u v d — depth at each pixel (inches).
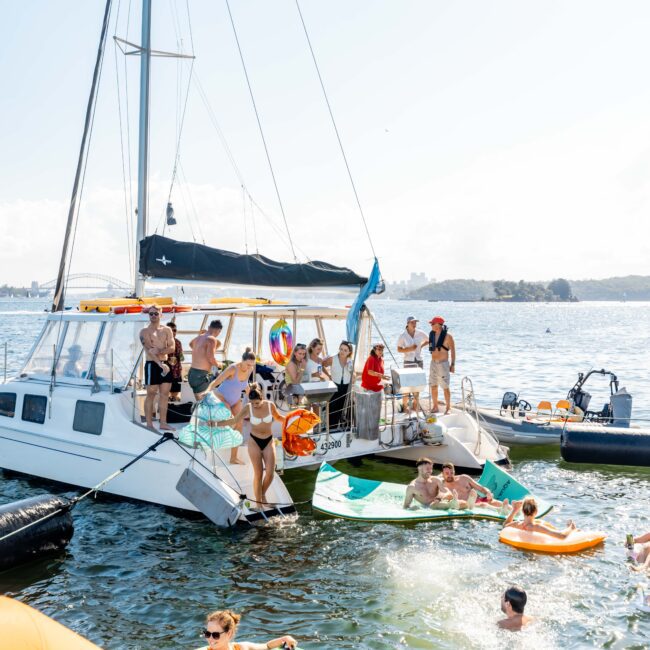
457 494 471.2
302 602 323.6
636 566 362.3
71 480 490.3
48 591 336.8
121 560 372.8
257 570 359.6
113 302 514.0
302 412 440.5
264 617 309.1
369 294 504.1
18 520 365.4
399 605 319.6
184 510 433.1
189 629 299.0
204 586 341.1
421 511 446.6
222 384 456.1
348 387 501.0
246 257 517.3
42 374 533.3
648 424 741.3
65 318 523.5
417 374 534.9
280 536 406.0
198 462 427.5
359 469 563.8
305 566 364.5
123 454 457.1
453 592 333.4
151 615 312.0
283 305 533.3
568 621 304.5
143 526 419.2
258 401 412.8
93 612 315.3
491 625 301.0
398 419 549.6
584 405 702.5
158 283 518.9
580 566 363.6
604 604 320.2
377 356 516.1
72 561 371.6
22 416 528.1
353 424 497.0
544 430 638.5
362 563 367.9
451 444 541.0
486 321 4394.7
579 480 534.6
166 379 455.2
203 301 592.7
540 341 2363.4
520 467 575.2
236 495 417.7
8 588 340.5
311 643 286.7
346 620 305.9
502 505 453.1
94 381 487.2
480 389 1086.4
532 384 1152.2
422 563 367.6
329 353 578.2
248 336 579.2
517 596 301.3
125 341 478.3
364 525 425.1
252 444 418.6
